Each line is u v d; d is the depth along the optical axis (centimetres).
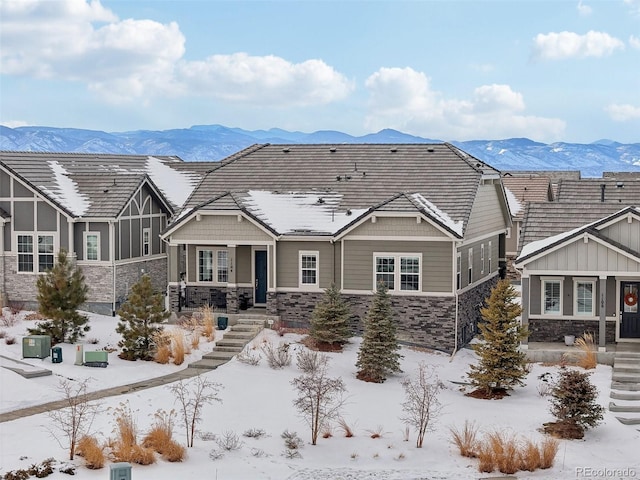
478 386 2852
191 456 2125
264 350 3120
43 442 2127
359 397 2720
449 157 3841
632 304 3266
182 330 3447
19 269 3916
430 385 2727
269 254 3528
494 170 4103
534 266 3209
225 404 2573
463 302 3522
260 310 3641
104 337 3359
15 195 3906
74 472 1927
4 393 2542
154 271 4256
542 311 3331
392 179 3747
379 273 3431
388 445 2312
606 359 3120
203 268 3750
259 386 2769
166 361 3017
